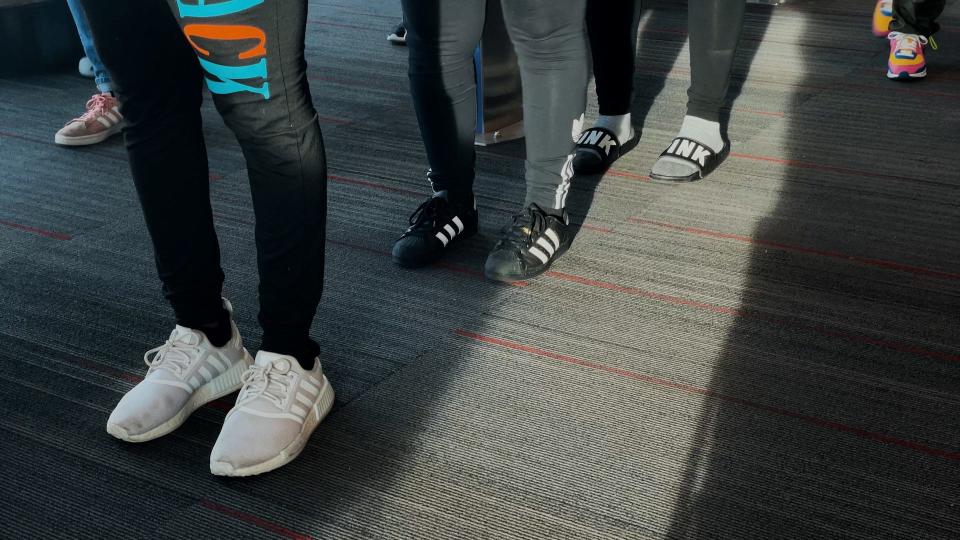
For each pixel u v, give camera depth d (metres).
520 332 1.50
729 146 2.24
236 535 1.09
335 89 2.80
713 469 1.18
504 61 2.26
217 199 2.07
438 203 1.75
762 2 3.60
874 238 1.78
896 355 1.42
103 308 1.62
